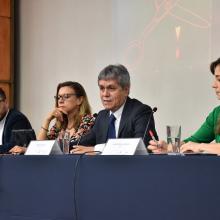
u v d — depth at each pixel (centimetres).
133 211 184
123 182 187
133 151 192
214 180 165
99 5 498
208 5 415
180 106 432
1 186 234
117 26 482
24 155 225
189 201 170
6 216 232
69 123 354
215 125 304
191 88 425
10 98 560
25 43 566
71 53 521
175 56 437
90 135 320
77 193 203
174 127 224
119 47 480
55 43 536
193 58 424
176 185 173
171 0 440
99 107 494
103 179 194
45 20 546
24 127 398
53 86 537
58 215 209
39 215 217
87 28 508
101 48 496
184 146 228
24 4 567
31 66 559
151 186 179
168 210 175
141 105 299
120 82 298
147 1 459
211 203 165
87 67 507
